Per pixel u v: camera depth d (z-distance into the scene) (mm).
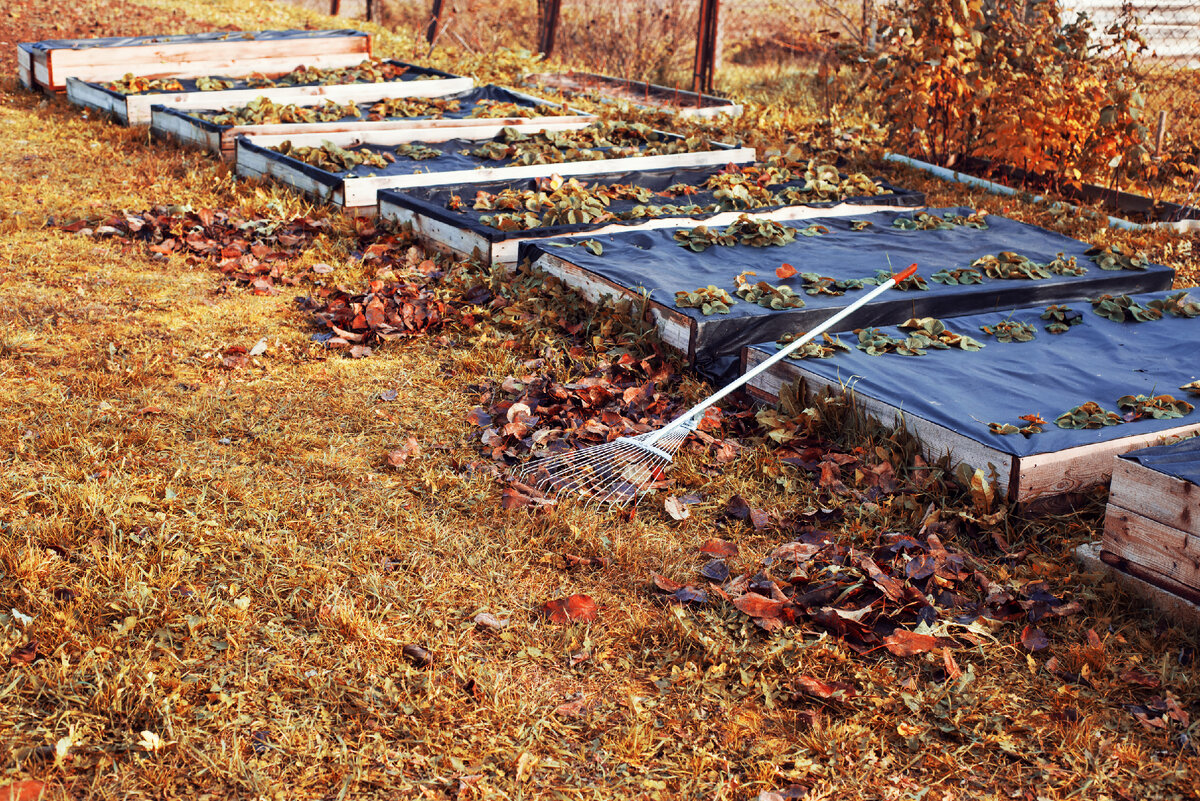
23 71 12148
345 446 4312
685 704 2941
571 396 4750
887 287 5102
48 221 7086
